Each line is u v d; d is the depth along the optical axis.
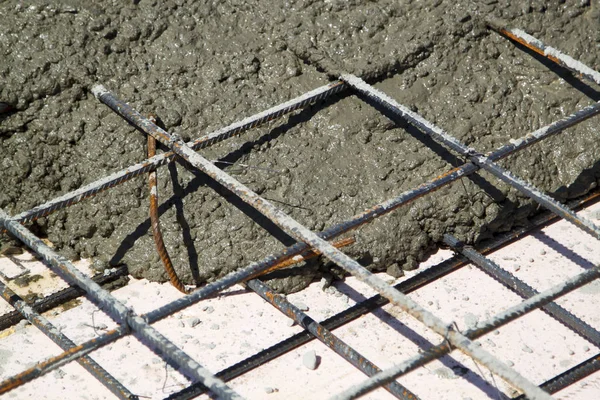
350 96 11.33
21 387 9.16
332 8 11.66
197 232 10.62
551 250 11.12
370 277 8.14
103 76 11.13
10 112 11.03
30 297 10.35
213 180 10.76
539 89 11.78
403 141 11.16
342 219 10.74
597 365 9.27
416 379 9.28
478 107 11.53
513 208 11.16
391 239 10.68
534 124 11.64
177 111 11.08
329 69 11.32
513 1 12.05
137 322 8.08
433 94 11.53
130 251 10.66
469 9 11.89
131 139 10.91
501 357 9.55
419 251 10.84
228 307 10.24
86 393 9.12
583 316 10.08
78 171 10.99
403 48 11.53
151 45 11.35
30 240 9.02
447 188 10.91
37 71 10.98
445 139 10.13
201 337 9.81
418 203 10.82
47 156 10.99
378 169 10.98
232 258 10.51
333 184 10.87
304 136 11.08
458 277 10.70
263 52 11.49
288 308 9.82
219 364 9.44
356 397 7.30
